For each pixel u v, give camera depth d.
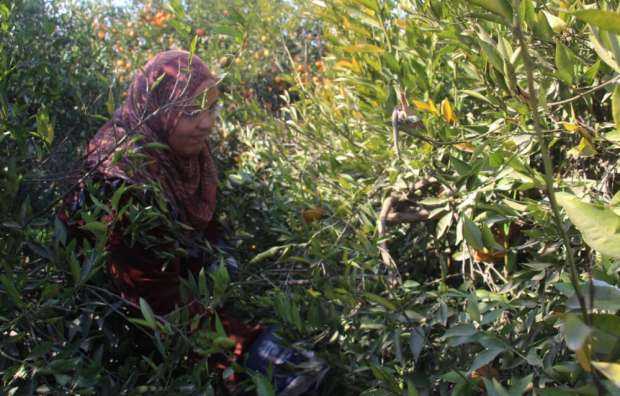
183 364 1.45
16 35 1.88
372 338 1.41
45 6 2.48
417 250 1.71
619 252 0.56
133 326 1.56
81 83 2.28
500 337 1.07
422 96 1.58
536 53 1.23
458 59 1.57
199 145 1.61
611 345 0.61
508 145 1.33
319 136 1.83
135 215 1.39
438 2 1.40
